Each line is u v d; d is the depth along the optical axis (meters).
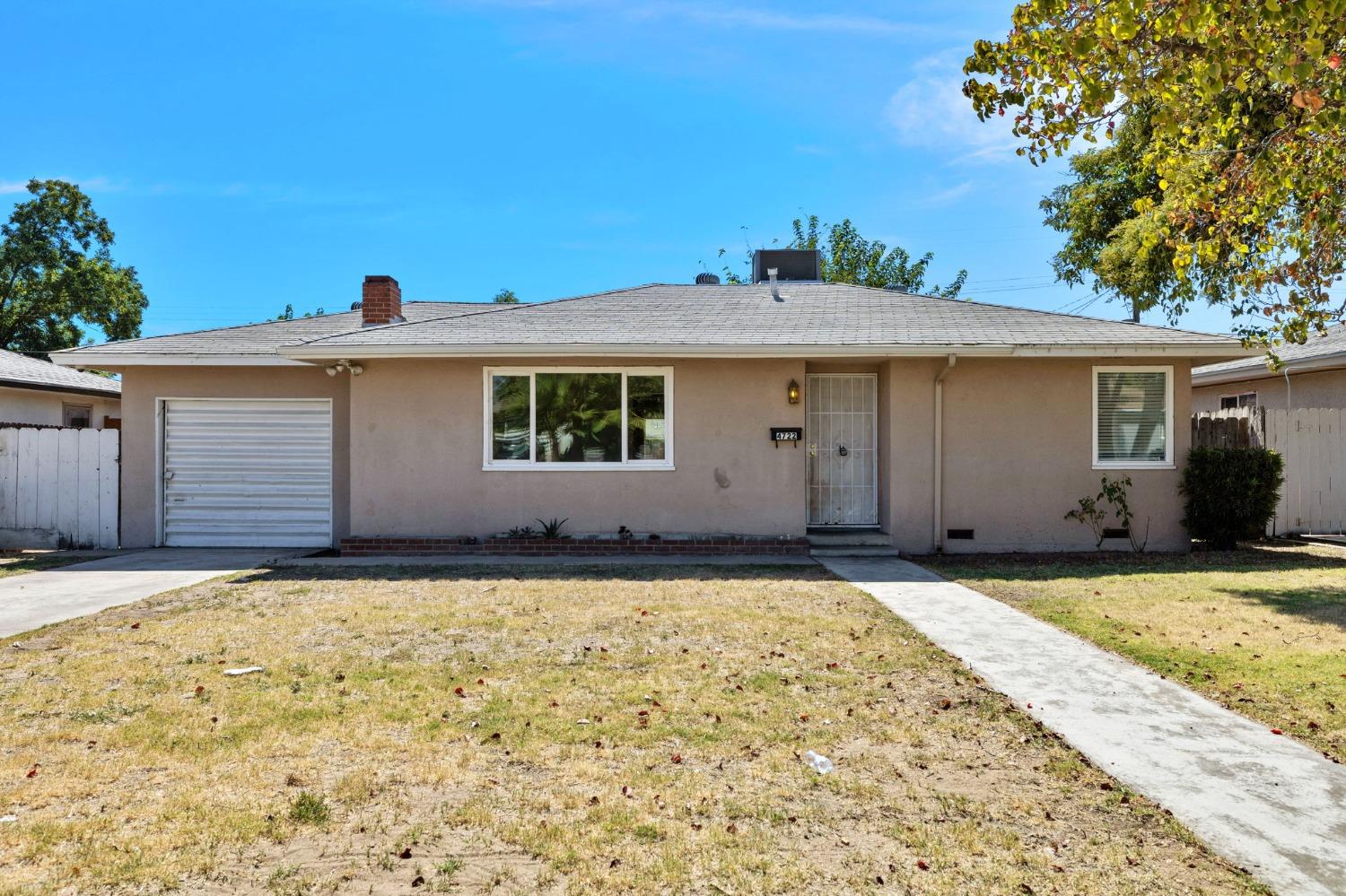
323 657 5.87
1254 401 17.30
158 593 8.43
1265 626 6.69
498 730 4.41
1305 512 13.12
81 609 7.58
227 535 12.88
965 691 5.07
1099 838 3.26
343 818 3.42
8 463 12.84
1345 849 3.14
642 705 4.81
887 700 4.92
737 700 4.89
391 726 4.47
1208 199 6.64
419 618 7.11
